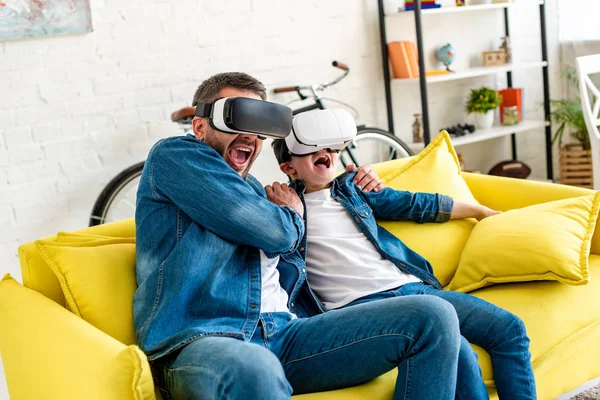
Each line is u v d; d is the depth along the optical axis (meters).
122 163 3.40
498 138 4.73
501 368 1.78
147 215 1.74
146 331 1.62
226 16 3.60
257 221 1.68
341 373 1.64
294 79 3.86
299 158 2.05
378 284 1.95
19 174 3.15
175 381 1.53
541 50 4.55
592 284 2.06
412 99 4.32
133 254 1.84
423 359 1.56
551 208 2.15
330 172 2.08
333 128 2.02
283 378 1.42
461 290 2.10
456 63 4.46
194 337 1.55
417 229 2.19
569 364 1.92
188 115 3.08
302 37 3.86
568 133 4.86
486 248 2.08
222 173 1.69
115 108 3.35
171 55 3.47
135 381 1.37
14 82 3.09
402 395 1.58
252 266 1.75
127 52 3.35
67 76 3.21
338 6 3.97
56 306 1.71
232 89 1.80
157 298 1.65
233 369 1.40
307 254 2.00
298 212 1.88
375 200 2.16
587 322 1.93
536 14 4.70
